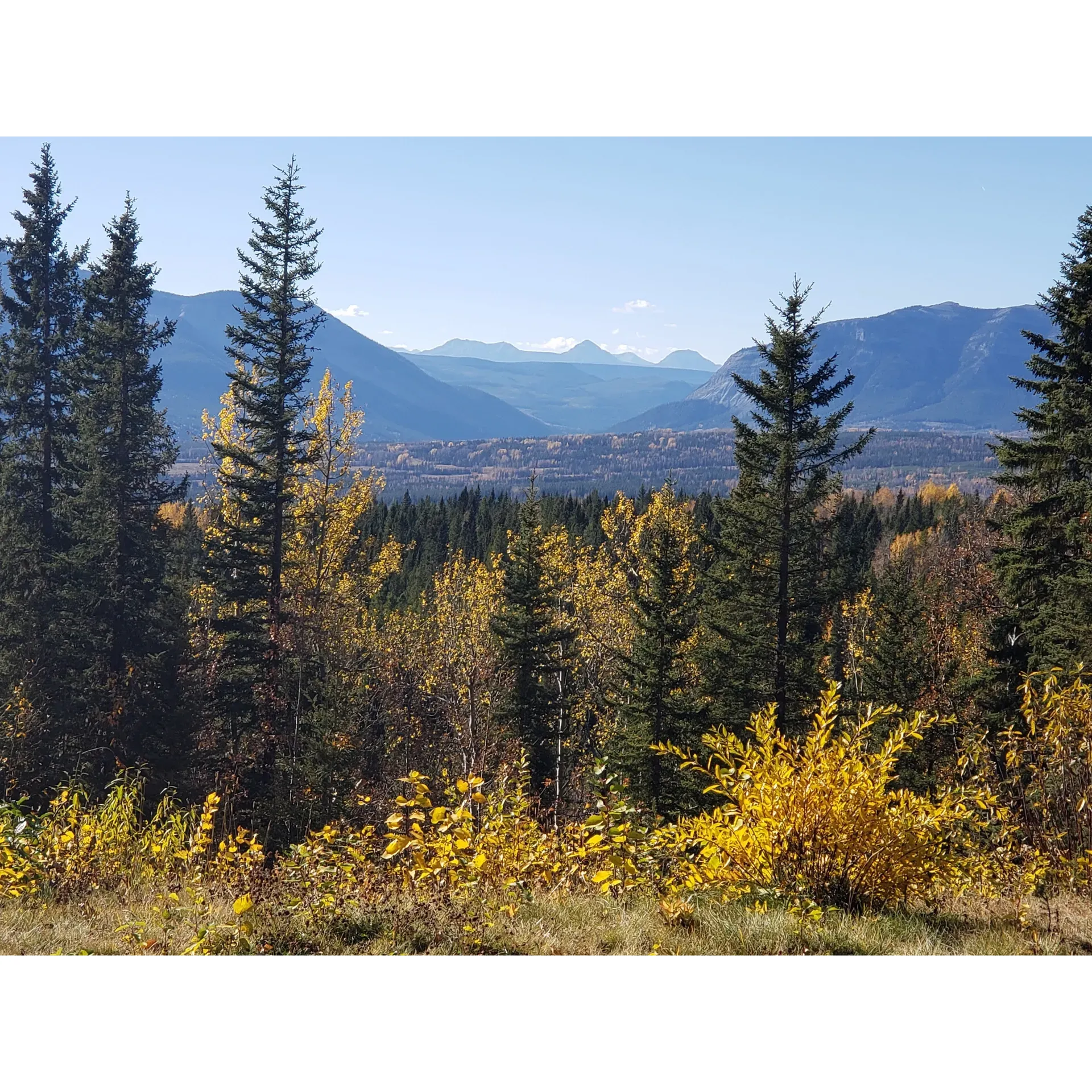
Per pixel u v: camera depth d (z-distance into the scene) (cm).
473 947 506
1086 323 2138
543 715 3075
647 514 5419
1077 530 2112
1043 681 847
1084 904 639
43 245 2962
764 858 630
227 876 663
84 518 2844
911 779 1780
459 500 11650
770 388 2486
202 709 2753
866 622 4191
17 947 520
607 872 600
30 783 2208
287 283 2791
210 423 3158
